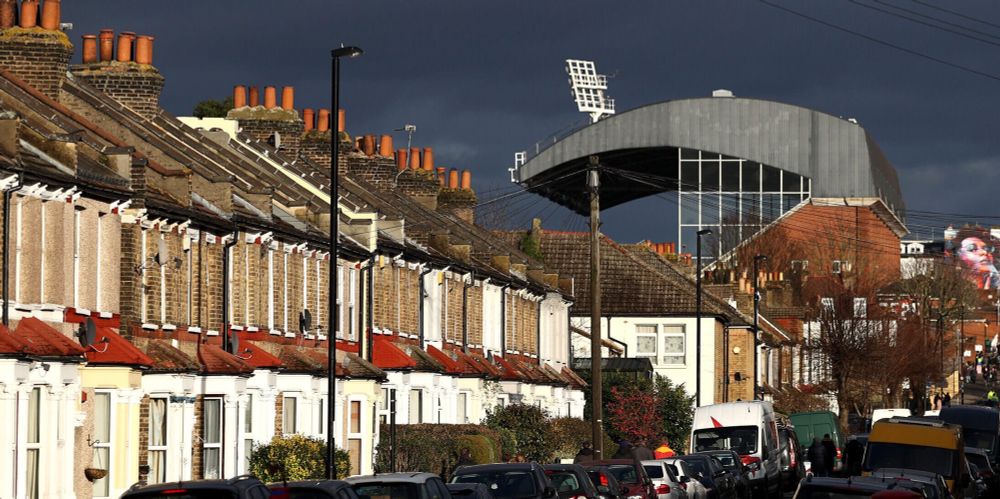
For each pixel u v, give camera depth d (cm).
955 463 6084
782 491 8306
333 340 5166
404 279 8200
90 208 4972
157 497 3031
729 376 14238
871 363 15712
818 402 15750
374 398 7056
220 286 5975
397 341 8038
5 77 5838
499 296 9969
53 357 4400
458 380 8600
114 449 4850
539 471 4531
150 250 5409
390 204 9481
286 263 6662
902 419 6284
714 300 14175
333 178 5272
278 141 8294
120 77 6875
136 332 5256
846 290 16950
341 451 6219
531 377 10131
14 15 6116
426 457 7200
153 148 6038
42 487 4409
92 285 4991
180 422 5338
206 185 6047
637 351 13562
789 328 17238
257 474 5709
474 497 4153
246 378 5744
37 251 4609
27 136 4834
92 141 5312
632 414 11588
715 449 7556
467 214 12056
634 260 13850
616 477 5409
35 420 4419
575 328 12612
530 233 14038
